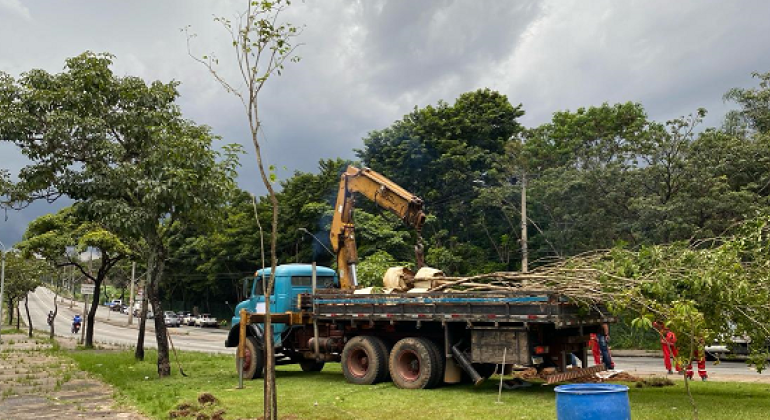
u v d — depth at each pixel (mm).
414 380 12906
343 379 15266
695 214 25078
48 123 16359
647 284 10047
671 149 27391
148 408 11219
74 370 19016
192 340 39406
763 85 31219
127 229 16188
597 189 29062
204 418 9898
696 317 8281
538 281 11891
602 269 11000
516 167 34438
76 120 16250
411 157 36906
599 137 36781
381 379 13812
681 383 13359
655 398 11016
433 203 37375
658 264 10578
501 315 11508
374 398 11586
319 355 15227
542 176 33594
